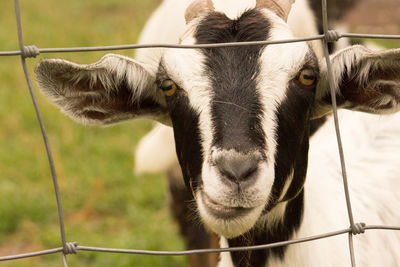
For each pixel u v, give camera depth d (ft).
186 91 14.78
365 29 41.34
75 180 37.50
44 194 36.09
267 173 13.83
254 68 14.53
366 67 15.08
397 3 41.32
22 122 44.93
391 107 15.60
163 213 34.78
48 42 60.23
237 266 16.96
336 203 17.72
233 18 15.74
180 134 15.19
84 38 60.39
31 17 68.69
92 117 16.15
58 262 31.01
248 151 13.70
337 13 29.30
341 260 16.87
